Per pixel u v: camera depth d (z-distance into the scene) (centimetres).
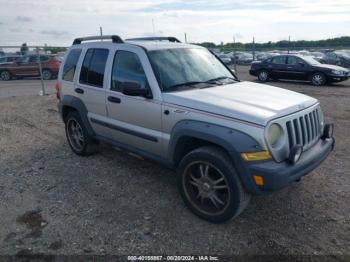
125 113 445
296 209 387
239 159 320
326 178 464
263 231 347
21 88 1638
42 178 486
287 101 373
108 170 509
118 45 466
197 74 443
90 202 412
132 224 363
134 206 400
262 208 390
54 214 386
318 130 398
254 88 430
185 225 360
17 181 479
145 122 419
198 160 355
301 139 357
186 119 366
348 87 1499
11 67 2053
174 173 495
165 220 370
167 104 386
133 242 332
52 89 1556
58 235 346
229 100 364
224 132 331
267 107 346
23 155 590
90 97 504
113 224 363
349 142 625
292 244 325
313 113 386
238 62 3403
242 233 344
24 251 322
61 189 449
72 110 568
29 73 2066
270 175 310
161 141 402
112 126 471
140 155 452
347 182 451
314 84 1577
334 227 351
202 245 326
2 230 357
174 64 434
